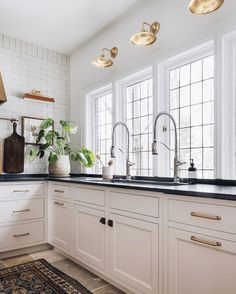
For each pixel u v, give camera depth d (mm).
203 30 2018
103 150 3348
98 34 3180
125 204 1784
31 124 3355
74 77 3693
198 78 2234
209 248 1284
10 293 1832
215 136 1915
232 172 1893
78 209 2297
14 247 2576
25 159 3287
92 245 2100
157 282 1527
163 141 2453
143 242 1639
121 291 1868
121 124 2752
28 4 2559
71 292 1852
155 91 2430
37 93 3391
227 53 1945
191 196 1366
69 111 3773
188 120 2295
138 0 2508
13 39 3287
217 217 1246
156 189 1528
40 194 2781
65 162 3195
